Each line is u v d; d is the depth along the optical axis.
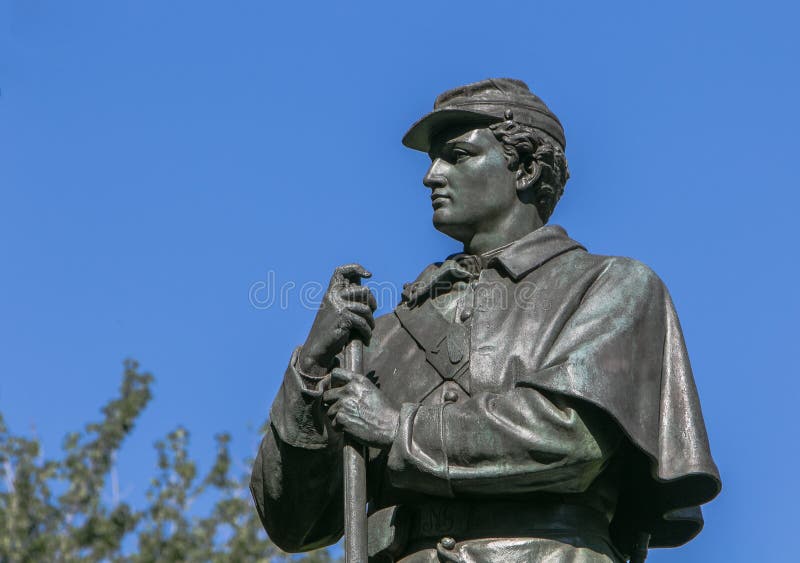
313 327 14.19
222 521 33.38
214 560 32.59
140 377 36.16
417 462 13.22
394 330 14.51
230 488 33.84
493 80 14.71
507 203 14.48
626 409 13.23
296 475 14.22
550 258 14.20
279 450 14.22
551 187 14.65
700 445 13.38
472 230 14.55
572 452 13.06
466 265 14.49
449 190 14.53
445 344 14.05
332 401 13.65
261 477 14.44
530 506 13.44
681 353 13.71
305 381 14.07
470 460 13.17
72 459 34.56
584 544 13.40
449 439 13.21
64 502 33.97
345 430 13.48
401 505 13.83
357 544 13.35
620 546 14.06
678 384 13.59
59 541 33.28
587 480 13.29
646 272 13.98
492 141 14.53
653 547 14.30
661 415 13.51
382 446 13.38
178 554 32.84
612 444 13.30
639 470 13.79
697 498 13.58
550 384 13.17
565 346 13.49
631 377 13.41
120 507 33.84
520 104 14.63
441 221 14.52
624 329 13.55
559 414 13.11
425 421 13.34
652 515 13.91
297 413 14.03
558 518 13.41
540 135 14.59
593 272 13.98
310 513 14.46
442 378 13.98
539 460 13.06
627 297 13.76
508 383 13.59
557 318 13.73
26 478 34.03
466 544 13.38
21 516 33.50
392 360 14.29
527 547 13.30
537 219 14.65
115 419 35.28
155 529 33.19
